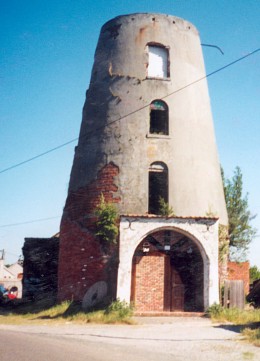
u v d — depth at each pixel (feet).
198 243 62.34
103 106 76.95
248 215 96.48
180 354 31.91
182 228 62.28
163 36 79.82
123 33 80.23
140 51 78.38
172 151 73.41
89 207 71.41
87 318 56.44
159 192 80.84
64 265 72.08
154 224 61.93
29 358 27.78
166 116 76.18
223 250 70.79
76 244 71.05
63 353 30.01
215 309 58.44
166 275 65.00
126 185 70.74
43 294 85.51
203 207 72.23
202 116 79.36
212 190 74.90
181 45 81.00
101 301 63.72
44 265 88.58
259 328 44.34
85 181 73.56
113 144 73.41
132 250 60.64
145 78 76.74
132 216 61.62
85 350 31.94
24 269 88.79
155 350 33.53
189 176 73.00
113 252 66.33
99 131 75.61
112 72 78.28
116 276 63.26
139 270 64.54
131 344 36.47
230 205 96.12
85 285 67.51
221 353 32.37
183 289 64.95
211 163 77.15
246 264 92.58
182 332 44.68
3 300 91.40
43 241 92.27
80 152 76.95
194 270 65.67
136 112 74.90
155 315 57.67
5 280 197.47
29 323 56.44
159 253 65.57
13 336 39.81
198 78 81.61
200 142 76.69
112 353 31.09
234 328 47.88
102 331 45.39
